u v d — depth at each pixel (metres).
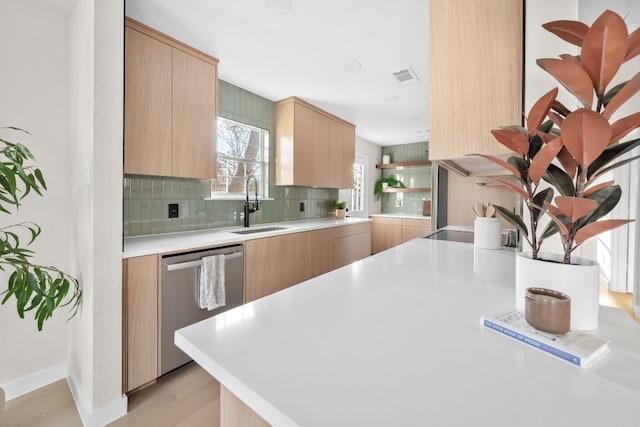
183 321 1.85
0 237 1.47
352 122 4.29
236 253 2.20
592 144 0.56
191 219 2.57
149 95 1.95
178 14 1.86
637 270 2.41
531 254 0.78
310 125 3.51
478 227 1.71
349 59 2.44
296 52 2.33
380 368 0.50
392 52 2.32
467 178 2.92
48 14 1.71
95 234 1.38
